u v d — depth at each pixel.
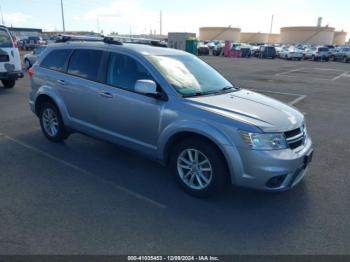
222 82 4.91
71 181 4.36
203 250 3.05
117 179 4.46
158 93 4.10
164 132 4.05
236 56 44.50
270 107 4.10
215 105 3.90
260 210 3.78
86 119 5.10
